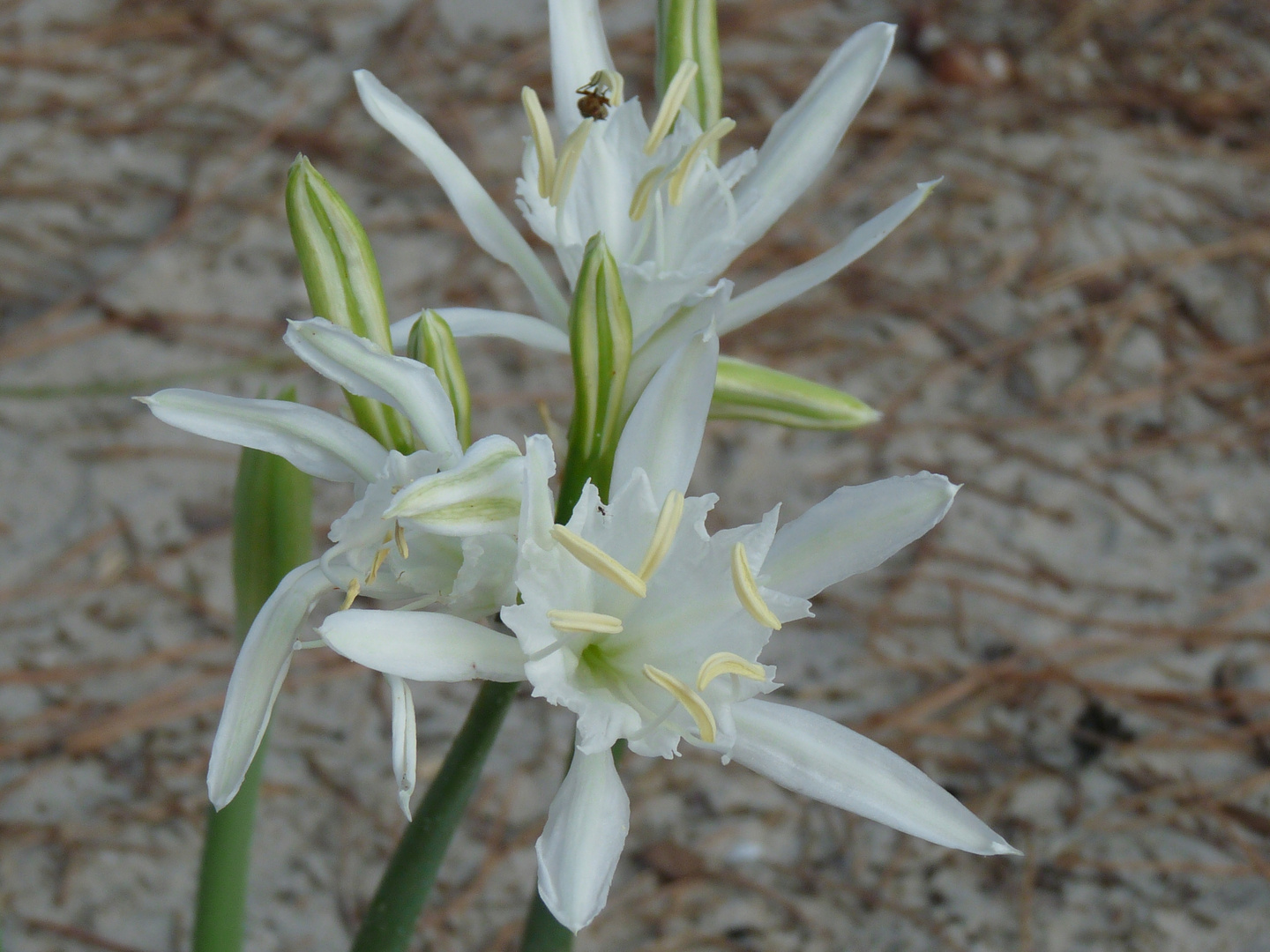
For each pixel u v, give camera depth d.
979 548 1.00
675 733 0.48
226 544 0.96
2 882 0.79
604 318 0.48
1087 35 1.43
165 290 1.12
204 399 0.47
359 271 0.49
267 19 1.36
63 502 0.98
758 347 1.11
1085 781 0.86
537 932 0.51
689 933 0.79
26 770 0.84
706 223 0.52
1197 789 0.85
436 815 0.50
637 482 0.48
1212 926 0.79
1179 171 1.29
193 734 0.86
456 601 0.47
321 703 0.89
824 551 0.48
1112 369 1.12
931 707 0.90
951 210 1.24
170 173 1.21
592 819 0.47
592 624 0.47
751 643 0.48
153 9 1.36
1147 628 0.94
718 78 0.53
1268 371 1.12
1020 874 0.82
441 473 0.46
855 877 0.82
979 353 1.13
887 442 1.06
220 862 0.54
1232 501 1.03
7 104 1.25
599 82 0.52
